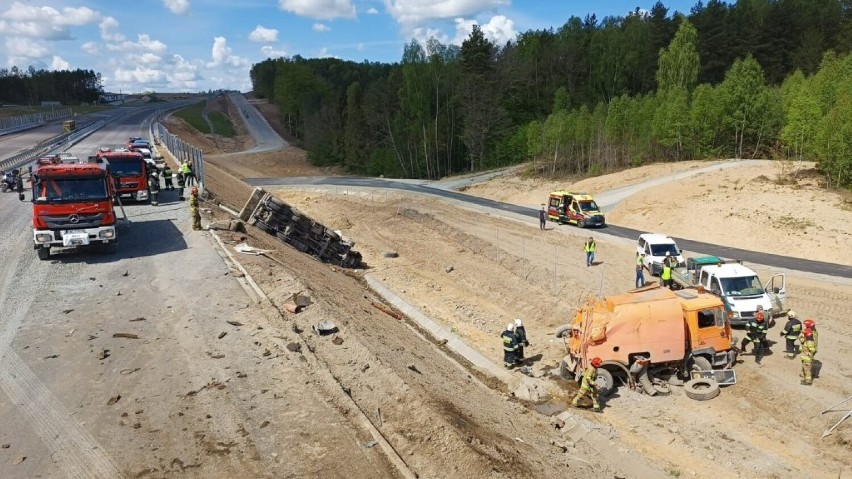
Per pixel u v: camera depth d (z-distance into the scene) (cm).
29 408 1134
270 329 1506
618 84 9181
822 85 5122
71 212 1969
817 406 1527
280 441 1045
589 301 1861
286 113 12769
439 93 8425
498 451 1122
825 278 2644
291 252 2598
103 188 2022
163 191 3544
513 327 1941
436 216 4634
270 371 1293
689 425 1511
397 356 1529
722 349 1748
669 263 2583
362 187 6550
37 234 1947
